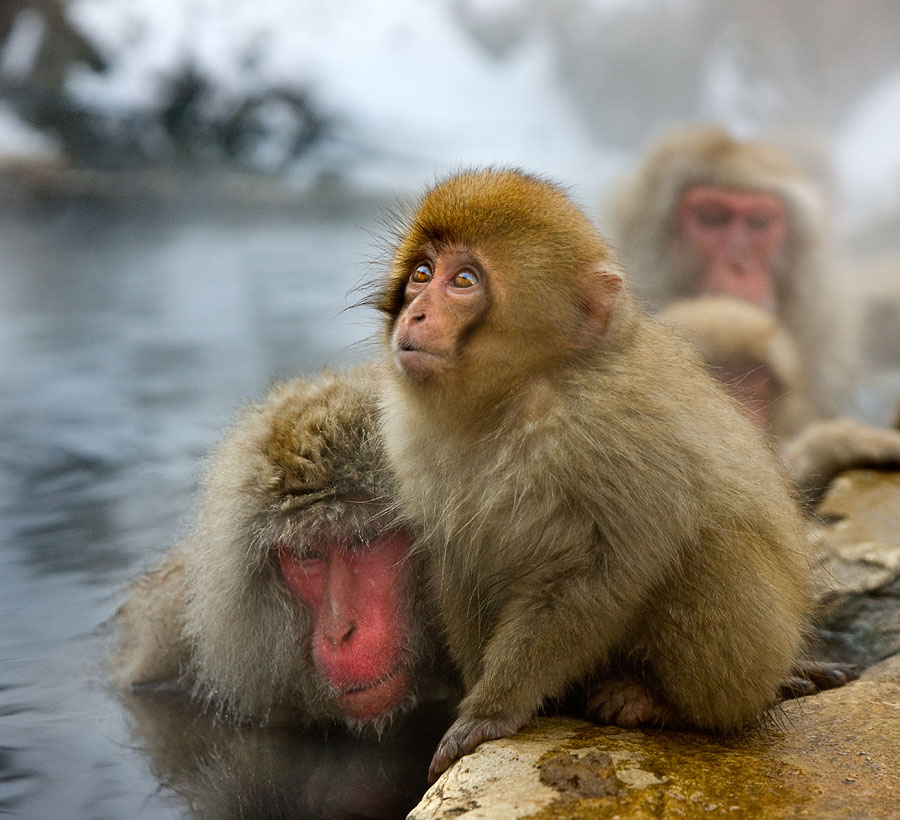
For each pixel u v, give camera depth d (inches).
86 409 436.8
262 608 225.9
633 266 465.7
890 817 157.0
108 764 211.5
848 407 480.1
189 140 903.1
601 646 183.6
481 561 195.5
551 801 163.3
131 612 266.1
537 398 187.3
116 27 935.7
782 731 188.7
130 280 648.4
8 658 258.5
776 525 197.3
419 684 227.6
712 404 195.9
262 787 203.5
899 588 246.8
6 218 786.2
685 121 1050.1
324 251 709.3
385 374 207.8
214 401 444.5
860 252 751.7
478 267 189.9
